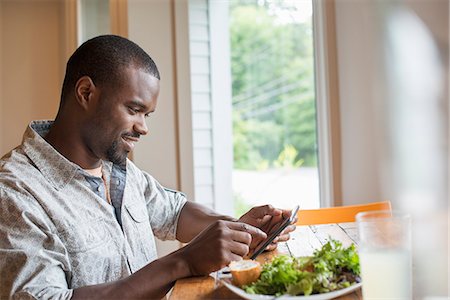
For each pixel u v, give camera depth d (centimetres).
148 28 222
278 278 80
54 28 269
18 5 266
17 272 88
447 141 104
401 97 131
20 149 109
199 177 238
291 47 517
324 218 161
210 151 241
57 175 106
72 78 110
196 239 98
